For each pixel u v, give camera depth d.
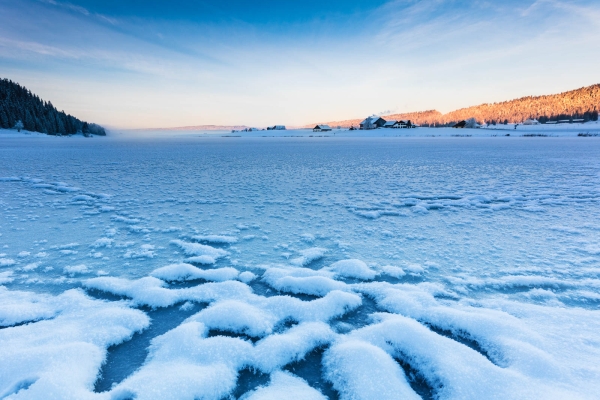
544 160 15.78
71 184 9.59
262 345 2.18
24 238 4.66
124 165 15.19
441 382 1.88
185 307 2.81
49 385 1.73
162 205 6.91
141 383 1.79
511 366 1.99
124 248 4.29
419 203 6.99
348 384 1.85
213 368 1.94
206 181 10.33
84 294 3.04
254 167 14.50
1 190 8.46
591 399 1.66
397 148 27.56
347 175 11.72
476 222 5.48
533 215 5.86
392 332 2.28
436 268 3.61
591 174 10.90
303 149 28.23
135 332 2.46
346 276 3.43
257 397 1.78
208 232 5.01
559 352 2.08
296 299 2.79
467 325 2.41
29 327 2.41
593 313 2.57
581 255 3.90
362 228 5.21
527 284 3.16
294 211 6.39
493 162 15.33
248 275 3.41
